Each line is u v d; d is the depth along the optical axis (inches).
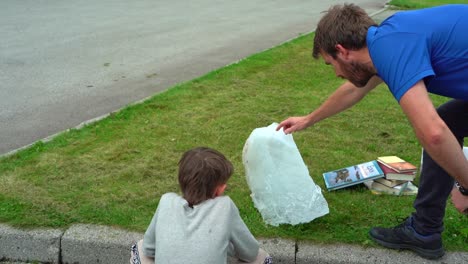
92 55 336.5
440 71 87.5
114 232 127.0
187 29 429.7
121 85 265.4
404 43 83.5
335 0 662.5
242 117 201.9
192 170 97.0
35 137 195.5
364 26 89.5
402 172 142.0
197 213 95.3
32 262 128.3
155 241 98.3
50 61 320.8
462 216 131.5
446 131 78.1
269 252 120.4
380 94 235.5
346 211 134.5
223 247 92.7
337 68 96.2
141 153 169.6
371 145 175.6
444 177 108.5
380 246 121.3
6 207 135.8
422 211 114.0
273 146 129.0
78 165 161.0
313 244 122.2
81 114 221.3
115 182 150.7
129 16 510.3
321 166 161.0
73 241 125.8
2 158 166.2
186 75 281.9
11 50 353.4
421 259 117.3
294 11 551.8
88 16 510.6
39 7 581.6
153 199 141.4
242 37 391.5
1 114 221.5
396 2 589.9
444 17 87.0
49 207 136.6
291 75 264.8
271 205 129.6
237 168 159.6
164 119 199.6
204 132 186.7
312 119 129.6
